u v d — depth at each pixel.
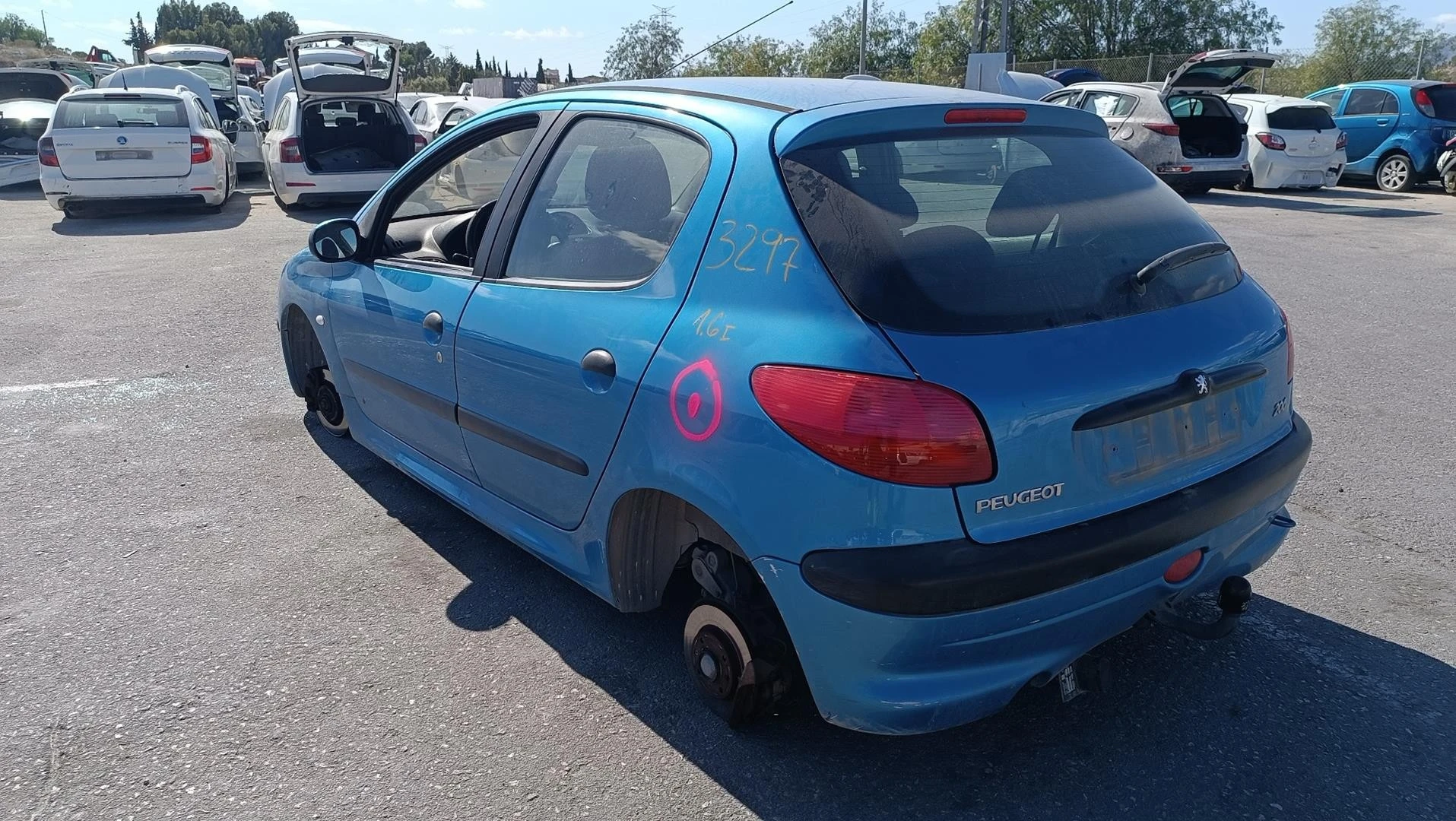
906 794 2.60
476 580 3.66
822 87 3.00
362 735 2.81
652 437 2.62
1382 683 3.05
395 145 13.49
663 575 3.01
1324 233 11.24
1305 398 5.63
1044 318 2.37
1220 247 2.88
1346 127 16.47
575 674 3.10
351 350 4.13
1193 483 2.56
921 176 2.58
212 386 5.86
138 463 4.73
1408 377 5.99
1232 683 3.04
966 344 2.26
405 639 3.28
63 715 2.89
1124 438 2.40
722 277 2.54
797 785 2.62
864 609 2.23
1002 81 20.77
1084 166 2.87
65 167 11.93
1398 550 3.88
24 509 4.23
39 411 5.42
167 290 8.38
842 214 2.41
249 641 3.27
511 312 3.13
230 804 2.55
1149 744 2.78
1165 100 14.16
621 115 3.07
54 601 3.50
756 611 2.71
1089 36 42.03
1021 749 2.76
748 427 2.37
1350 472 4.61
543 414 3.02
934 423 2.18
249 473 4.62
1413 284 8.55
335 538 3.98
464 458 3.57
